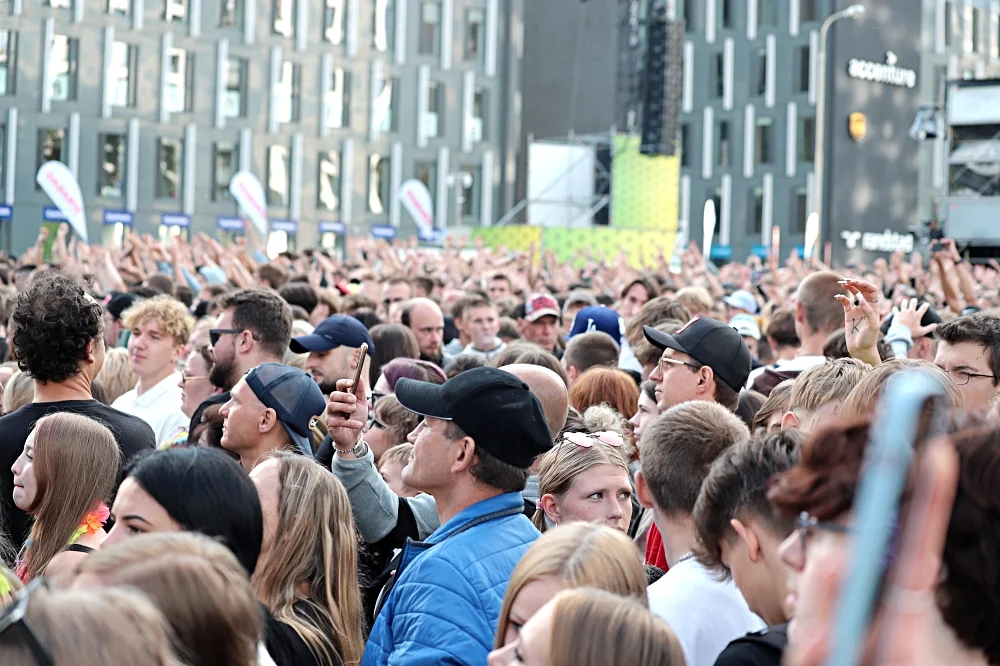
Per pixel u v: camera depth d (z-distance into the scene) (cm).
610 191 12456
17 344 1355
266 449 1271
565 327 3262
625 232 10675
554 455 1143
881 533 355
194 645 617
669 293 3491
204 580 628
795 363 1798
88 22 13100
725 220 16088
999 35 17000
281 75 13950
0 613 539
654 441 982
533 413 1044
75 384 1380
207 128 13638
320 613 959
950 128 9625
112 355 1991
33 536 1088
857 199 14900
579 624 670
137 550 644
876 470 361
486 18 14900
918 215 15338
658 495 973
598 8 15262
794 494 520
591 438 1159
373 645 991
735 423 995
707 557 866
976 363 1355
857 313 1533
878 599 388
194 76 13588
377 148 14400
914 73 15262
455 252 5722
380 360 2059
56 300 1352
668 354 1470
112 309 2758
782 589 770
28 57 12888
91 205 13112
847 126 14862
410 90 14562
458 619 945
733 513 791
